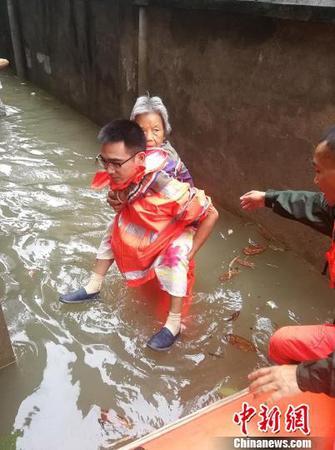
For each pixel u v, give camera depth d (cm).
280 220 340
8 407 221
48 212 379
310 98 291
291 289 304
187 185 252
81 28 555
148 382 237
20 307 279
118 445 206
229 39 341
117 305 283
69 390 231
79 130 565
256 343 262
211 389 235
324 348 198
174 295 251
